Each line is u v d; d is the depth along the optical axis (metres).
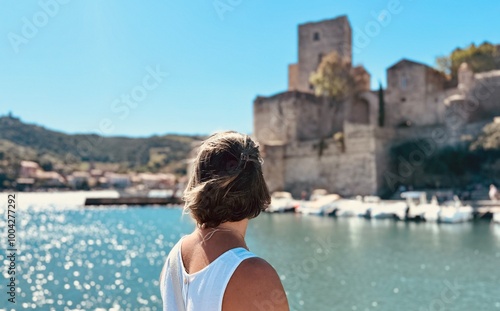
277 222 43.31
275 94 75.38
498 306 14.66
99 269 22.77
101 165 132.75
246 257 2.29
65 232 43.72
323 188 64.50
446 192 50.84
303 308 14.79
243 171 2.57
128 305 15.86
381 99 70.25
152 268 22.83
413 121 68.31
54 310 15.39
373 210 46.16
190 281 2.34
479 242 28.31
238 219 2.55
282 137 73.88
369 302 15.38
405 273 19.69
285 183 68.56
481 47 73.25
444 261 22.27
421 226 37.97
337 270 20.56
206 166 2.62
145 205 79.06
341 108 74.06
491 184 50.88
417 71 68.56
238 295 2.19
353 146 61.69
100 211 70.62
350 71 72.88
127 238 37.19
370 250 25.97
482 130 53.53
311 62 83.56
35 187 105.62
